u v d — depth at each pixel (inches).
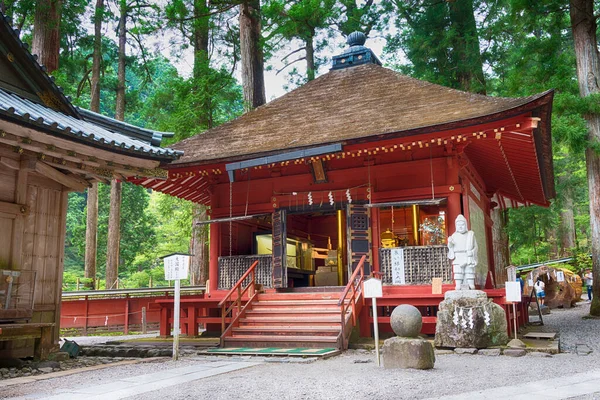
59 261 446.6
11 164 398.3
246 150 569.9
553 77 780.0
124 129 492.4
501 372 307.7
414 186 538.0
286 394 254.1
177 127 919.7
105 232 1633.9
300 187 589.0
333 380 291.3
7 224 398.9
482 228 681.0
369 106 594.6
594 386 257.4
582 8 772.6
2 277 385.4
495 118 447.8
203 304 583.5
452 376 294.8
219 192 631.2
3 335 363.9
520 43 942.4
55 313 438.9
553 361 352.5
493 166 635.5
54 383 311.0
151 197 1904.5
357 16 1066.1
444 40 953.5
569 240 1526.8
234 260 597.3
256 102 959.6
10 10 852.0
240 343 467.8
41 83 442.6
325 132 555.2
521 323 630.5
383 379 288.8
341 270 689.0
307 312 491.8
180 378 315.6
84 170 430.6
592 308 757.3
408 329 334.0
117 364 398.0
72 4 924.6
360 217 551.8
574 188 1336.1
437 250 505.4
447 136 477.1
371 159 558.6
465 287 443.8
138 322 900.0
